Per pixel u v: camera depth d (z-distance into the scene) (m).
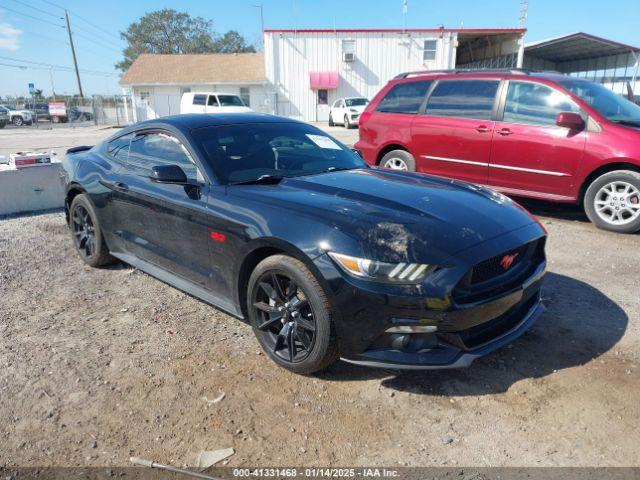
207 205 3.42
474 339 2.81
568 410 2.71
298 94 32.28
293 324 3.01
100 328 3.71
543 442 2.48
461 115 6.90
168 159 3.95
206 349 3.39
